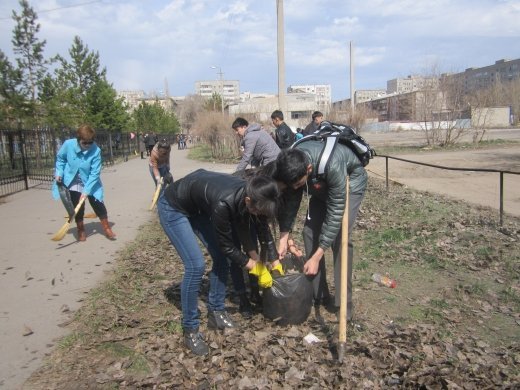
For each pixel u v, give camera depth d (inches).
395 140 1416.1
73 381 132.0
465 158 778.8
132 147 1469.0
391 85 4576.8
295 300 157.3
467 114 1193.4
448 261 225.1
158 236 298.7
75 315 175.8
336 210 142.3
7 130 607.8
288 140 354.6
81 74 1162.0
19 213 403.5
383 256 235.8
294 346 145.3
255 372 130.8
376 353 138.5
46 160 708.7
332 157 139.3
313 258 147.2
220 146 1028.5
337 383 125.6
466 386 122.3
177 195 140.8
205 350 143.5
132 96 5349.4
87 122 1061.1
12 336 160.6
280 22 645.9
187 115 3964.1
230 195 127.2
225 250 136.4
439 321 164.4
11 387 129.6
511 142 1090.7
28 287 209.2
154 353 144.4
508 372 131.0
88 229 326.0
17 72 890.1
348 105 1322.6
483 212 342.0
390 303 180.5
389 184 511.5
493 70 4062.5
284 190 131.2
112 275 222.5
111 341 154.4
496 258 225.6
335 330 157.6
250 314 170.2
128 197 475.8
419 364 133.1
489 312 171.3
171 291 198.1
